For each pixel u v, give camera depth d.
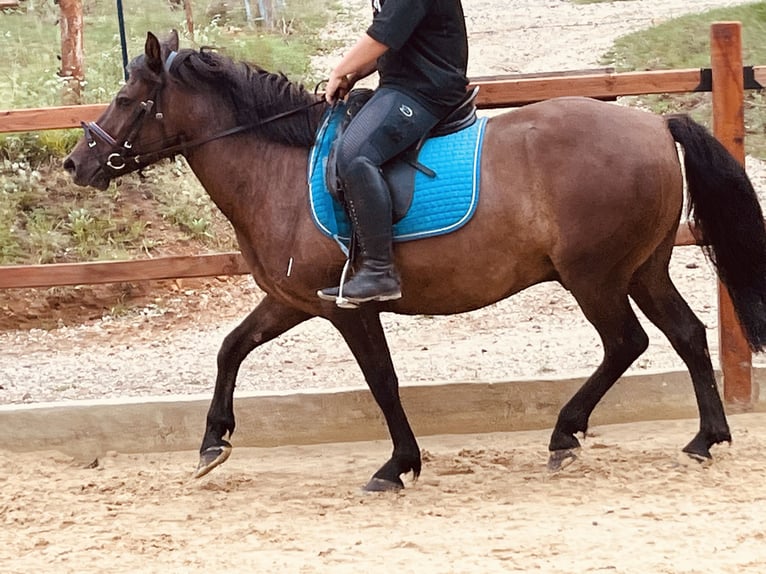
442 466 5.63
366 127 4.96
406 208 5.01
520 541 4.47
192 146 5.33
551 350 7.56
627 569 4.09
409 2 4.85
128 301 9.30
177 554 4.61
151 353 8.23
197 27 16.52
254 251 5.35
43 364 8.07
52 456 6.09
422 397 6.16
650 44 15.87
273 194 5.24
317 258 5.13
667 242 5.31
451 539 4.55
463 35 5.09
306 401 6.17
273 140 5.29
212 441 5.62
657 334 7.73
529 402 6.17
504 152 5.06
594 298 5.12
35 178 10.46
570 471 5.41
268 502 5.26
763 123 12.23
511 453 5.79
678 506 4.84
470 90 5.25
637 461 5.50
